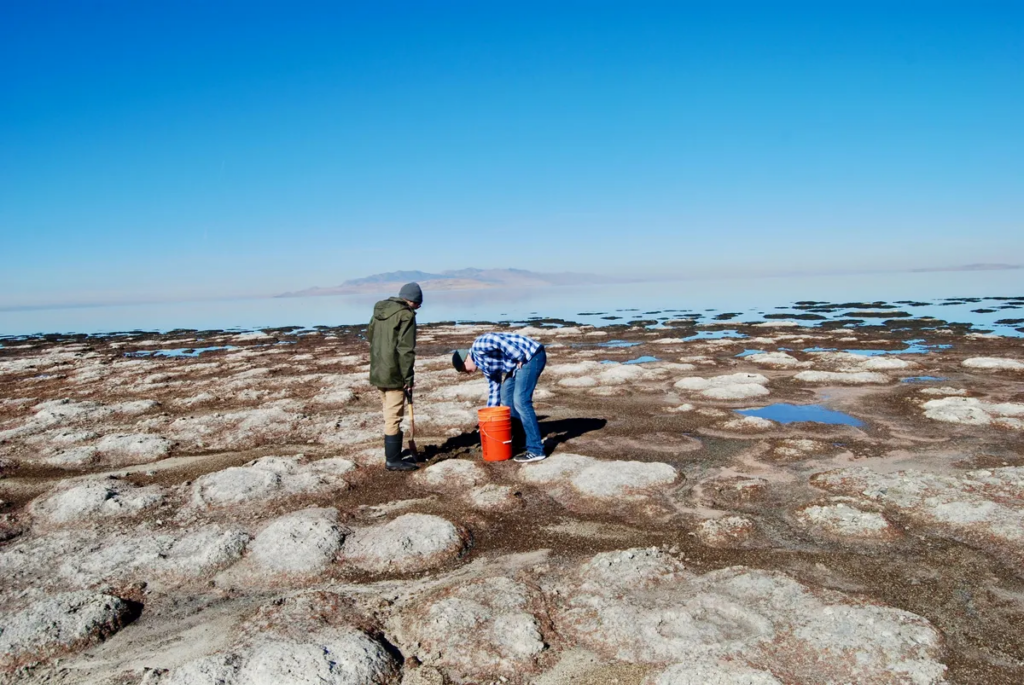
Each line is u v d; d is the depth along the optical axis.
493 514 7.67
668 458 9.59
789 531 6.87
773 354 19.09
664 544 6.70
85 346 35.19
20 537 7.74
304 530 7.03
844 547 6.44
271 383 17.75
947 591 5.52
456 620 5.18
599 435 11.00
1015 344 20.42
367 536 6.98
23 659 5.04
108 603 5.67
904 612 5.05
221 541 6.94
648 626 5.00
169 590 6.17
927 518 6.94
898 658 4.48
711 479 8.59
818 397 13.54
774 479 8.52
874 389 14.13
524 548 6.78
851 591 5.57
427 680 4.55
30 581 6.46
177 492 8.85
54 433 12.69
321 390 16.30
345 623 5.28
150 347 33.06
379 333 9.15
